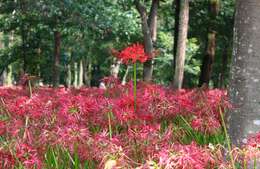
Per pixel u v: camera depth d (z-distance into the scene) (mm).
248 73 4906
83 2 19734
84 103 5125
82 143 4211
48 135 4418
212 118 5406
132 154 4285
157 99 5812
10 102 6242
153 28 21078
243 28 4930
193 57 31453
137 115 5277
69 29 21016
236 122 4969
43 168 4328
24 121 5230
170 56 31188
